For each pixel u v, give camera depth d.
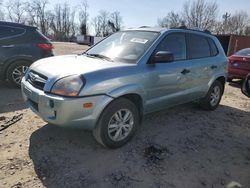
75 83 3.21
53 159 3.44
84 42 52.38
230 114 5.80
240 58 8.70
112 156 3.59
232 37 22.77
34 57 6.80
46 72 3.51
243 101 7.09
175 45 4.55
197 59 5.00
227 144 4.27
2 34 6.48
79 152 3.64
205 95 5.50
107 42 4.70
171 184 3.11
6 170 3.17
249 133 4.80
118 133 3.72
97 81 3.31
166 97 4.38
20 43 6.65
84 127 3.38
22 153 3.54
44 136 4.04
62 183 3.00
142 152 3.75
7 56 6.52
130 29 4.81
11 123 4.45
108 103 3.43
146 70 3.90
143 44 4.18
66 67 3.53
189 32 4.95
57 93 3.23
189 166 3.51
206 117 5.43
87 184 3.01
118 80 3.52
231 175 3.40
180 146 4.04
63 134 4.12
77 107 3.20
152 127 4.66
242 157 3.89
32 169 3.21
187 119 5.20
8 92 6.40
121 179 3.13
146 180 3.15
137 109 3.91
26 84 3.76
